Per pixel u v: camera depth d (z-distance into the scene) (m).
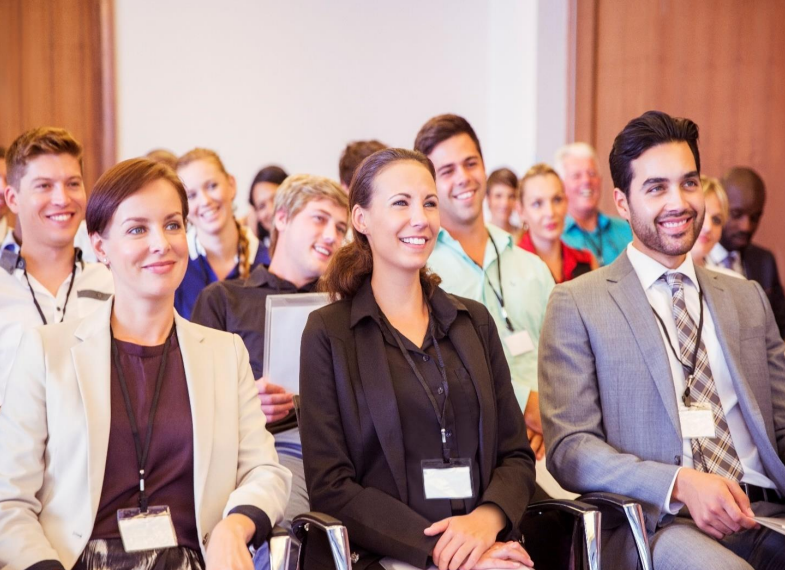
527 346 3.21
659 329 2.38
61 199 2.84
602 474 2.24
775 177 5.56
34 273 2.92
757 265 5.24
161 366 2.03
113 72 5.17
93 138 5.13
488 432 2.18
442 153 3.23
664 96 5.54
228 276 4.16
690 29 5.51
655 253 2.46
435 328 2.26
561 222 4.68
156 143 5.34
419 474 2.11
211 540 1.81
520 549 2.02
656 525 2.18
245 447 2.08
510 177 5.27
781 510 2.31
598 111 5.62
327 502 2.07
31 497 1.86
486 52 5.96
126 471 1.92
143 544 1.85
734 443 2.35
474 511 2.07
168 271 2.00
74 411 1.90
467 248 3.31
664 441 2.29
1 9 4.89
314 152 5.66
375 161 2.26
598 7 5.59
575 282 2.52
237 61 5.47
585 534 2.02
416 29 5.81
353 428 2.14
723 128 5.55
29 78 4.96
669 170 2.38
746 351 2.42
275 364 2.62
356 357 2.19
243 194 5.53
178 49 5.35
